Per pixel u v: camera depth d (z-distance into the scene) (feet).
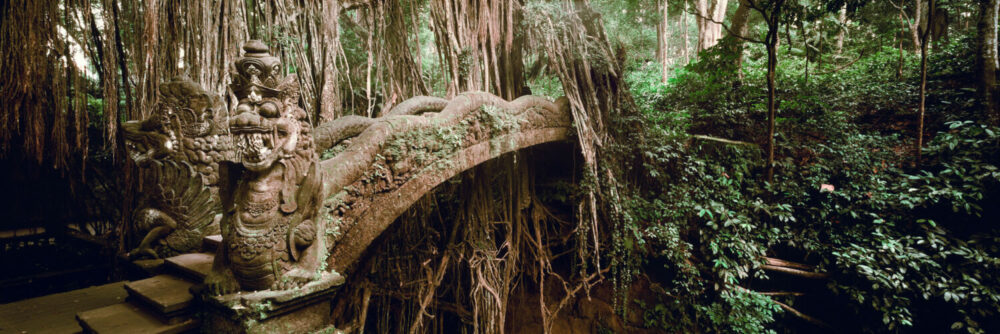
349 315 18.25
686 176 27.94
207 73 14.79
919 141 25.46
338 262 11.13
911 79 34.45
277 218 9.27
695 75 36.22
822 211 25.73
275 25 16.03
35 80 14.61
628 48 31.96
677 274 27.37
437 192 25.02
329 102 16.39
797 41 46.37
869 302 24.00
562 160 27.91
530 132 20.42
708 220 27.37
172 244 14.23
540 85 35.96
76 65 15.17
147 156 14.29
